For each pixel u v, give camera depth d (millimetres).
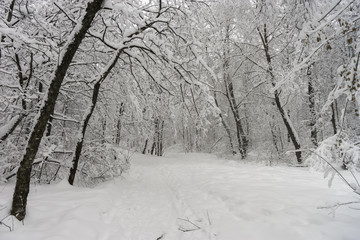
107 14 6281
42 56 7055
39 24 6277
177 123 9828
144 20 7031
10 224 3848
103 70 7285
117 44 7254
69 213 4578
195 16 7633
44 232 3816
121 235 4418
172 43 8039
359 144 3643
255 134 20391
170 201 6629
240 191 5977
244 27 15625
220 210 5223
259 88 17766
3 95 6422
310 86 14812
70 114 10016
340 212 4133
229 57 17297
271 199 5102
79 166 8336
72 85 8539
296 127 18844
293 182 6633
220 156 20438
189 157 21016
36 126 4305
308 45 3850
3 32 5379
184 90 8203
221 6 14711
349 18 3482
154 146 29203
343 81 3396
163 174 11445
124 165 9555
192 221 4965
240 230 4047
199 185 7598
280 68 13234
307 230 3609
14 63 7148
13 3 6703
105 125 10344
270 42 14352
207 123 7992
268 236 3703
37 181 7359
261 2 4707
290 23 4207
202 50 7828
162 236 4391
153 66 8445
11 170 7602
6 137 7094
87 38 8094
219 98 21203
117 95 9586
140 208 6043
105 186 7523
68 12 6711
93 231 4273
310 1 3582
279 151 17875
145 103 8961
